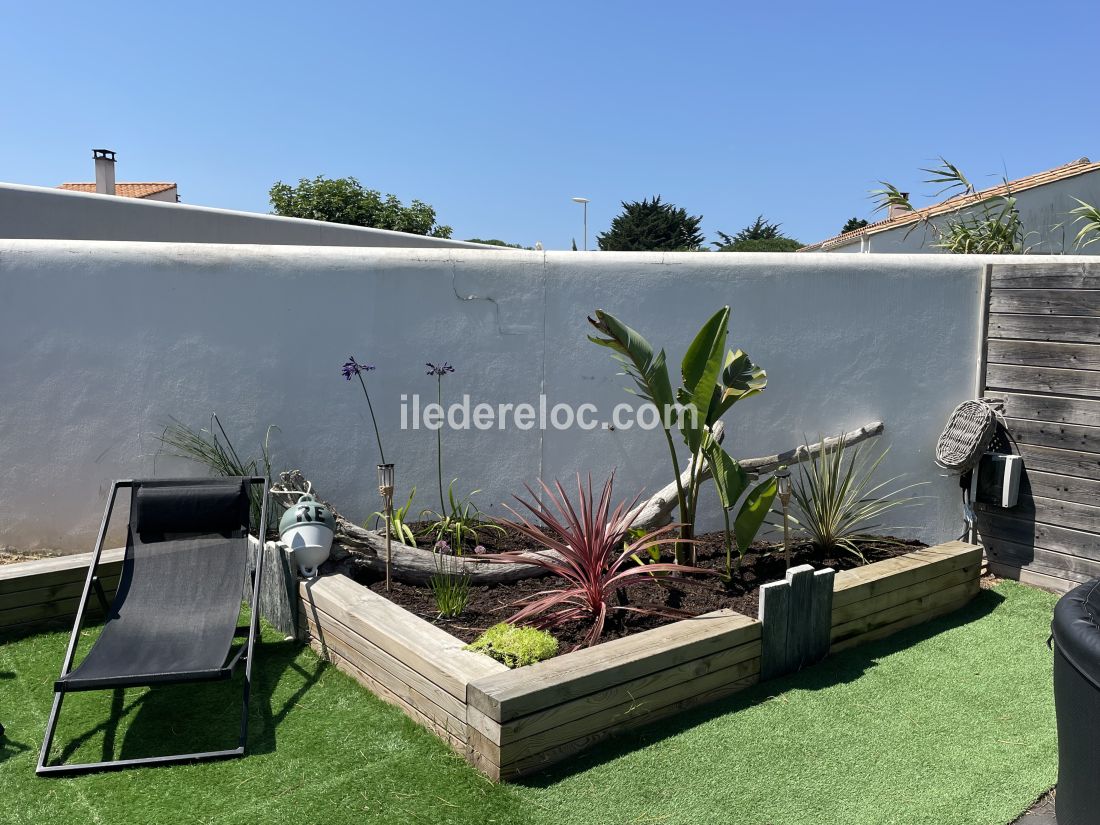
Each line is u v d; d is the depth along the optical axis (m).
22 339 5.25
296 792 3.06
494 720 3.08
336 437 5.74
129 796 3.04
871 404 6.25
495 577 4.96
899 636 4.83
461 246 12.23
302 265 5.61
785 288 6.10
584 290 5.96
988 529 6.09
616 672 3.43
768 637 4.09
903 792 3.18
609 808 3.00
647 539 4.63
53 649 4.33
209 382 5.52
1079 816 2.62
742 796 3.11
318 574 4.65
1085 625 2.57
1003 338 6.00
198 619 3.90
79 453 5.39
